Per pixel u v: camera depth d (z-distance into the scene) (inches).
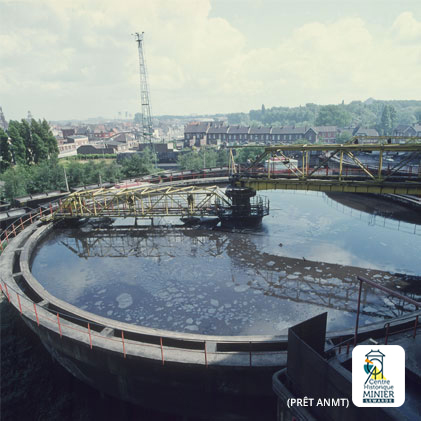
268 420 376.2
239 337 397.4
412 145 704.4
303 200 1213.7
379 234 843.4
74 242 857.5
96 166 1836.9
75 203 973.2
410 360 259.9
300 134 4761.3
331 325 486.3
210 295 577.9
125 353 372.8
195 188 976.9
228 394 367.9
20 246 789.2
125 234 901.8
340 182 804.0
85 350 400.8
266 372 348.5
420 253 724.0
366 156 1685.5
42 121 2416.3
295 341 249.1
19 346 533.6
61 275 674.8
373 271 647.1
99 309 548.1
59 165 1745.8
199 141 5241.1
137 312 535.8
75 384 478.3
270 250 759.7
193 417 399.5
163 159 3454.7
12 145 2199.8
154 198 1261.1
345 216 1002.7
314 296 565.6
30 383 473.1
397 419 203.5
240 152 2758.4
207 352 370.3
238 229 906.1
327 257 713.6
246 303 550.6
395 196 1157.7
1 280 573.3
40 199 1203.9
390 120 5999.0
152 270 679.7
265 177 935.0
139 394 405.1
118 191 1051.9
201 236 863.1
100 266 709.9
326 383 224.2
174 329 490.6
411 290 575.5
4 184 1539.1
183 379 370.0
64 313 477.4
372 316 506.6
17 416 435.2
